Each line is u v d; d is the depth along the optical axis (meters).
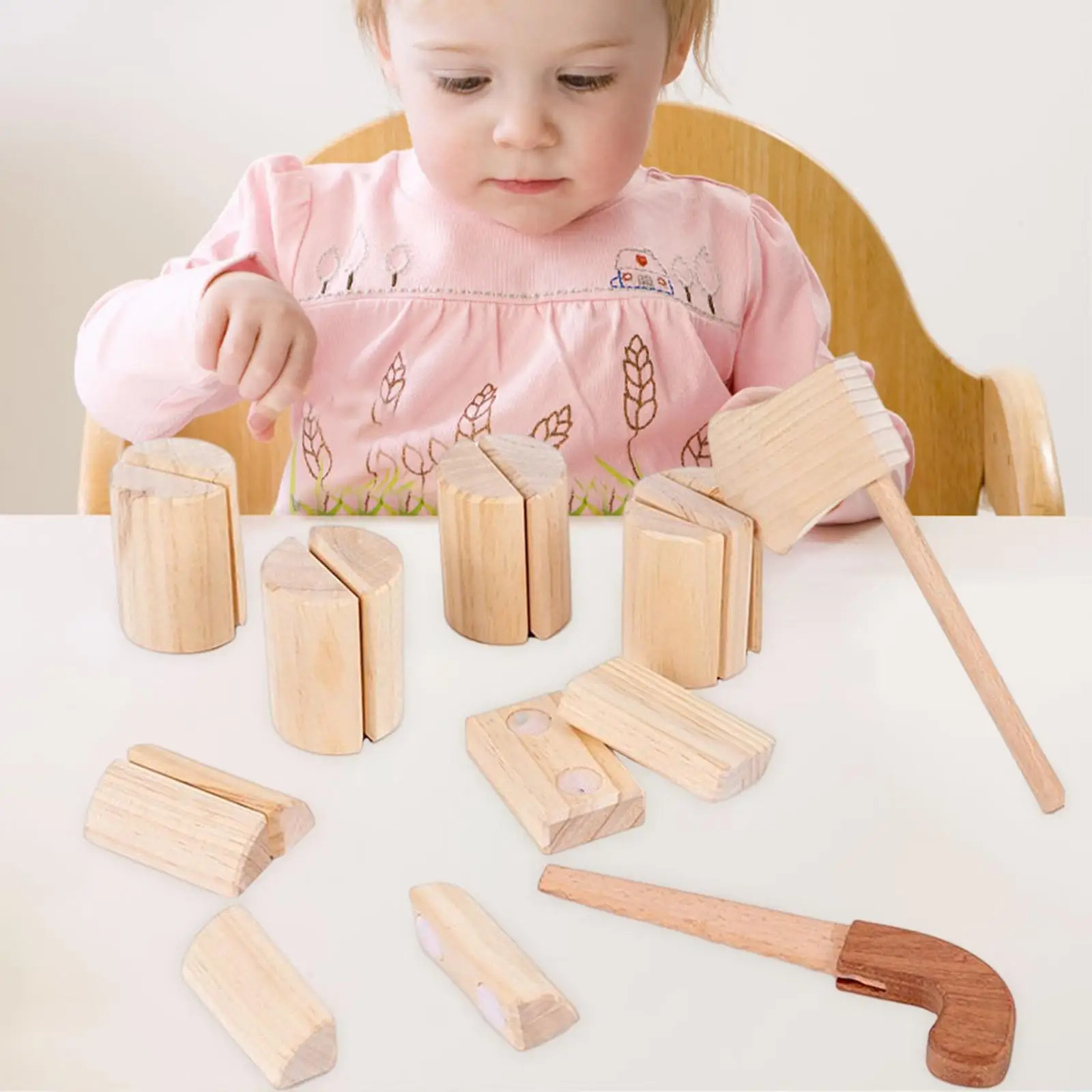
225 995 0.42
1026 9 1.39
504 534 0.61
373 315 0.94
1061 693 0.58
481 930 0.44
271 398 0.74
